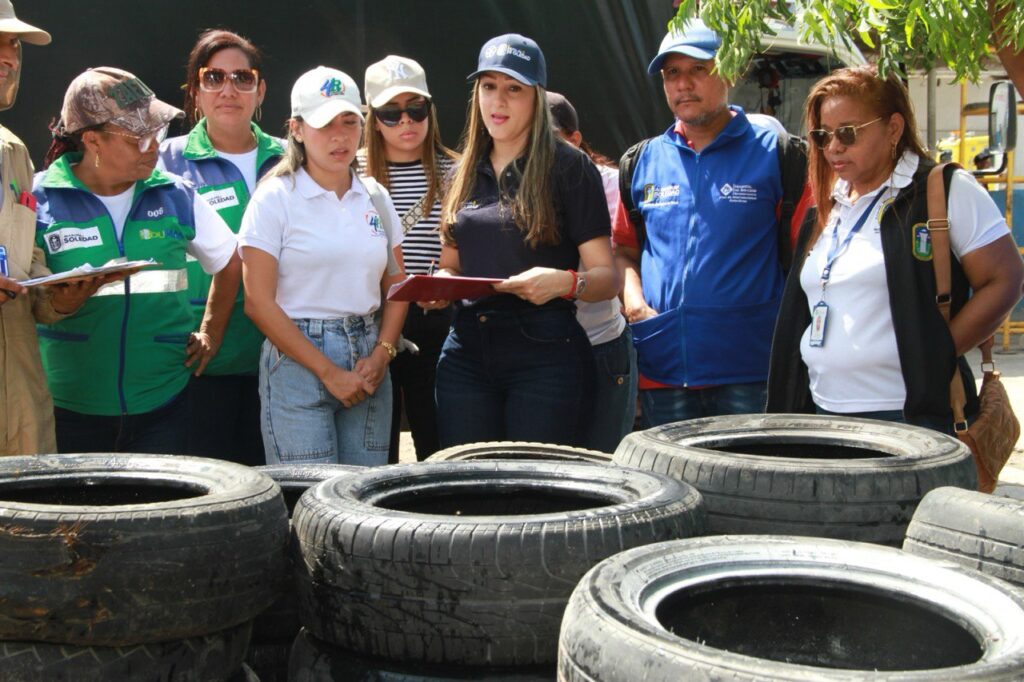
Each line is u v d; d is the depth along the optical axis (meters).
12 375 3.77
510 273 4.09
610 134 7.03
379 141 4.89
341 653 2.38
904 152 3.62
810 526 2.61
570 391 4.07
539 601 2.19
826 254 3.73
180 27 6.00
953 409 3.58
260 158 4.83
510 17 6.59
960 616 1.79
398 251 4.46
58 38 5.82
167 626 2.27
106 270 3.54
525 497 2.78
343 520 2.33
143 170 4.00
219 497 2.40
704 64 4.38
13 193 3.80
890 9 3.30
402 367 4.98
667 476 2.66
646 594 1.82
